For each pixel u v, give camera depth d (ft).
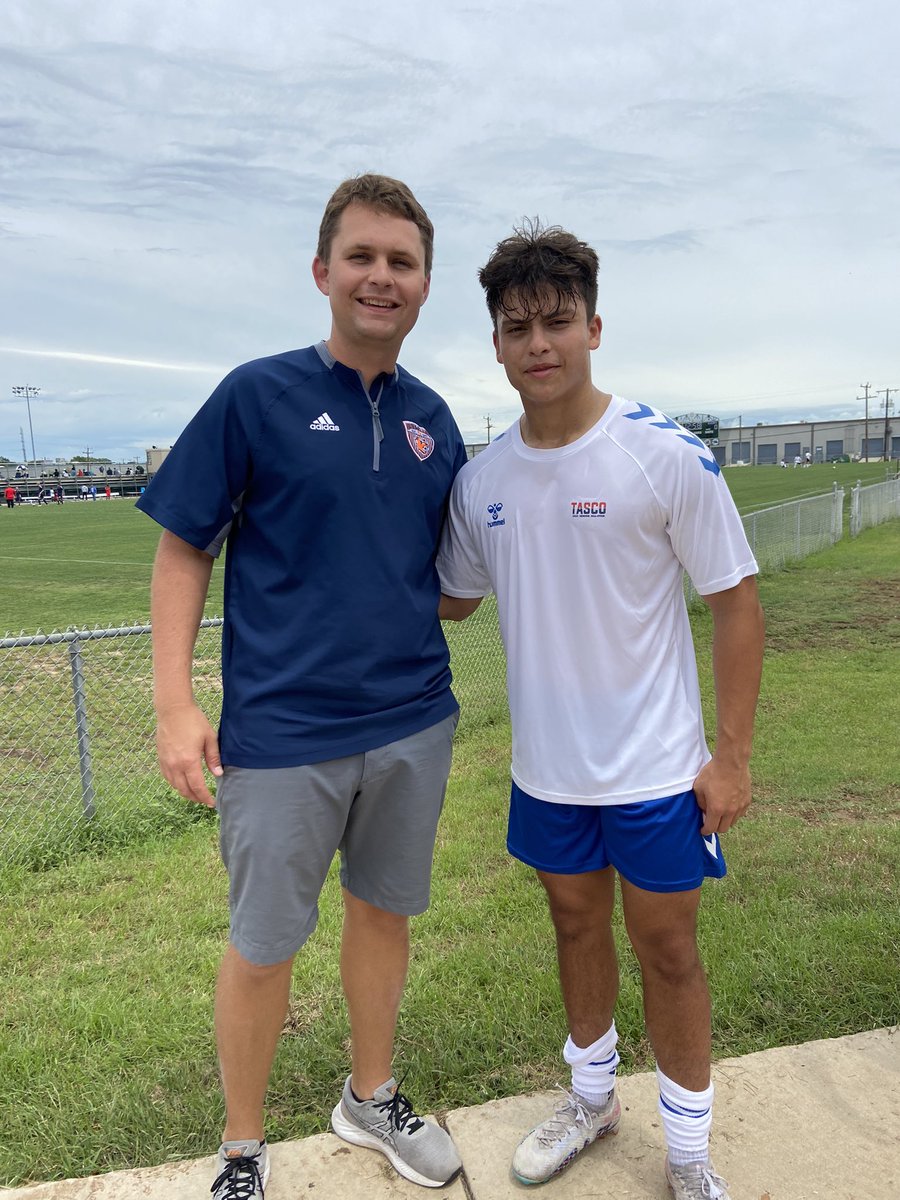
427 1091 7.38
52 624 35.22
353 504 5.66
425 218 5.95
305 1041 8.01
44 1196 6.18
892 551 52.70
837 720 19.29
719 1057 7.61
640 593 5.66
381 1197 6.15
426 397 6.48
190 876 12.08
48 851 12.85
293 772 5.67
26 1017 8.62
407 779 6.17
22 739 19.12
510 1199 6.07
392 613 5.88
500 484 6.01
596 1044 6.34
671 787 5.64
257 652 5.72
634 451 5.53
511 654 6.15
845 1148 6.36
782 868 11.68
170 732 5.62
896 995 8.34
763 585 40.83
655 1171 6.29
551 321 5.44
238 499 5.84
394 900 6.43
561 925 6.27
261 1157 6.14
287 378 5.64
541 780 5.95
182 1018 8.48
